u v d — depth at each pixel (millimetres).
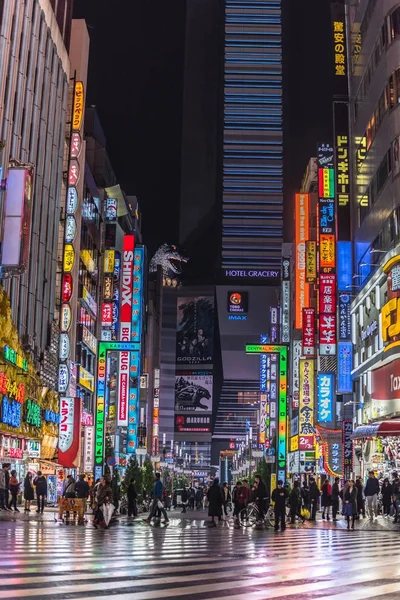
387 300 39500
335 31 54625
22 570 11102
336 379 49219
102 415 51281
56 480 47875
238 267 169750
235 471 131875
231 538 21562
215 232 171125
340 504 46219
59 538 19062
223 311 167250
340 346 48094
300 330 69500
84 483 28016
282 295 90812
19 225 25672
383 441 39938
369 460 43625
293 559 14633
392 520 33719
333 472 45000
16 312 40031
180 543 18797
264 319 167000
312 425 54031
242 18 178000
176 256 170375
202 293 168250
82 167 55594
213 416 163375
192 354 166000
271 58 176500
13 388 36750
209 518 38844
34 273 44219
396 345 36750
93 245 65375
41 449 45469
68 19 55688
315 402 54500
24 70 41875
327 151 51812
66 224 52312
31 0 43438
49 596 8281
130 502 36062
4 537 18891
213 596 8750
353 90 51875
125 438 75750
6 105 38469
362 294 45375
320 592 9344
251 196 172500
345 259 49469
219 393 165000
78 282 56531
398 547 18547
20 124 41312
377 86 44281
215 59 178875
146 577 10680
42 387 44844
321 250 49625
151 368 111000
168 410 162125
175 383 165250
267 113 175000
